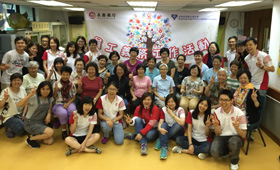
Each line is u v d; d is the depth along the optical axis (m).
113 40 4.92
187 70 4.18
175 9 5.11
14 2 4.51
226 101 2.67
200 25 4.84
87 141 2.99
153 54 4.96
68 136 3.08
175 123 3.11
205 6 4.48
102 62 3.96
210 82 3.40
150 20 4.83
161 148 3.07
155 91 3.89
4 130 3.59
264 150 3.05
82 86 3.60
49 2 4.36
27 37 4.55
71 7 5.54
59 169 2.61
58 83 3.35
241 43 3.71
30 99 3.08
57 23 6.81
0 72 3.86
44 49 4.26
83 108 2.88
